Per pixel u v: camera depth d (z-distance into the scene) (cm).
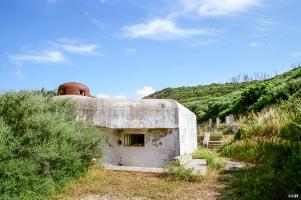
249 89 3378
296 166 802
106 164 1307
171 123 1420
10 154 711
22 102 846
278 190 721
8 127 754
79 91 1659
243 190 831
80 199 773
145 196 818
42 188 763
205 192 874
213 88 8269
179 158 1205
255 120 1964
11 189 692
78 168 981
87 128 1123
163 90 10344
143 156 1438
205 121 3894
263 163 1193
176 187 923
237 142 1836
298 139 1175
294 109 1627
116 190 868
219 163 1348
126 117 1434
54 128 862
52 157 828
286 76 3909
